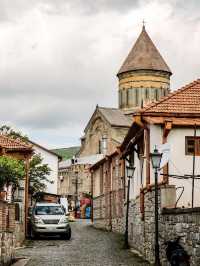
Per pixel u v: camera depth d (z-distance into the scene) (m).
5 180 24.09
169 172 21.56
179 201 21.50
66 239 32.41
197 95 23.30
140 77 97.06
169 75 99.00
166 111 22.02
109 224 40.75
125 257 22.55
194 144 21.67
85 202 70.56
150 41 99.94
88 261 21.27
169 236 17.86
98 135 92.94
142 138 24.42
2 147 29.83
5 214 19.17
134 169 26.95
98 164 47.03
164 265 18.41
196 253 14.79
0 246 18.06
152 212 20.75
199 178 20.69
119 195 36.34
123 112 93.69
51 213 33.50
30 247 27.33
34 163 52.75
